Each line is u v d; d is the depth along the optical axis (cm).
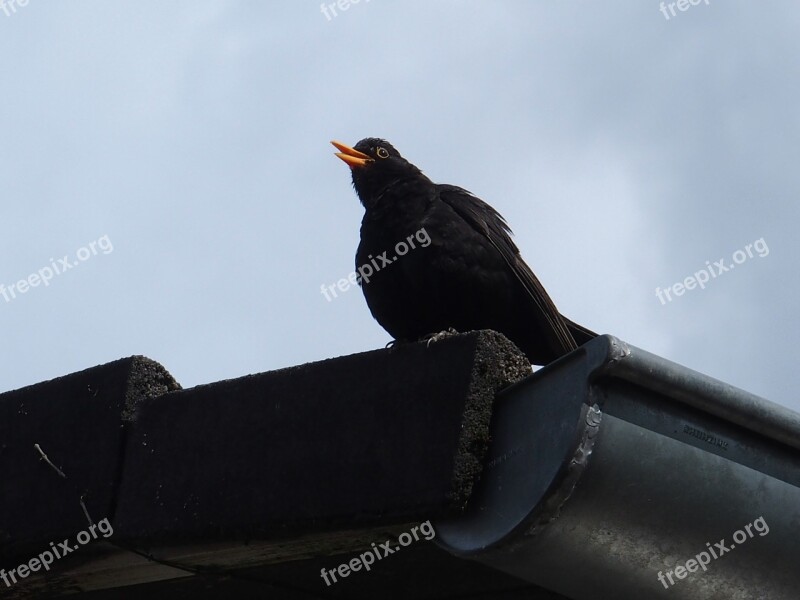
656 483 474
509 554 476
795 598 513
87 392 611
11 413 634
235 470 550
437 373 511
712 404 481
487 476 493
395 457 506
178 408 581
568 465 454
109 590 663
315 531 522
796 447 501
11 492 613
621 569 489
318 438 532
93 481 588
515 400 495
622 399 470
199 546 567
